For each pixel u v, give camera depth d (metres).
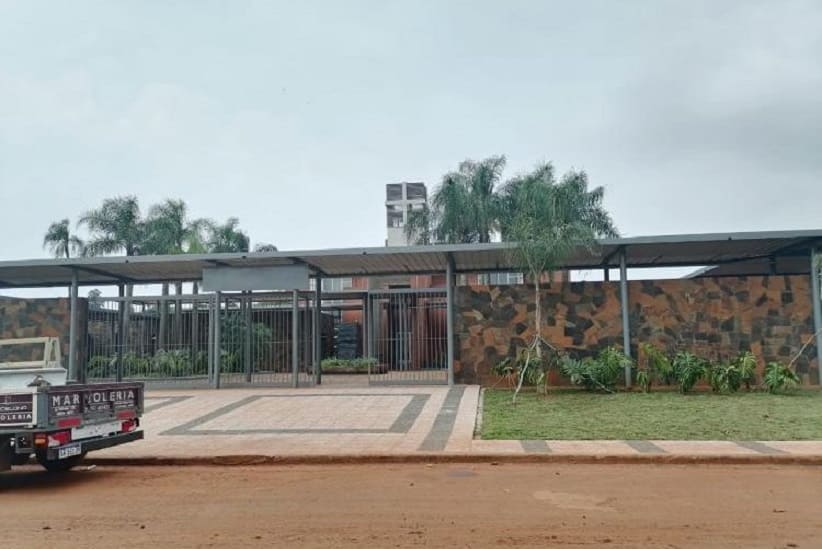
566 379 16.69
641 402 13.62
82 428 8.27
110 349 19.00
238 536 5.57
